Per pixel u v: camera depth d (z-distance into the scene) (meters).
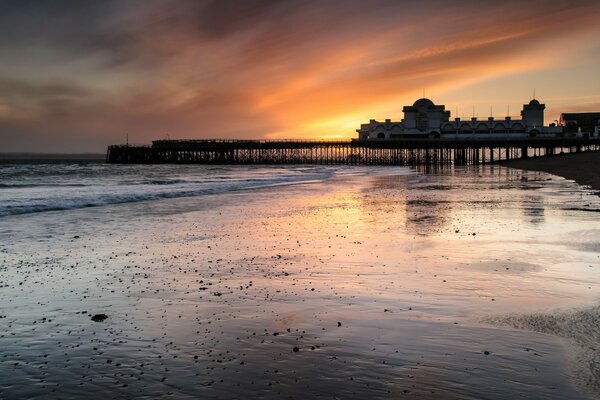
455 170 77.50
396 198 30.95
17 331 7.93
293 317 8.51
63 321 8.42
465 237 16.30
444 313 8.61
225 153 117.75
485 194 32.66
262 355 6.88
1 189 37.12
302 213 23.66
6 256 13.76
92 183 46.16
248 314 8.70
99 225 19.75
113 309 9.08
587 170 55.91
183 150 116.88
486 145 104.44
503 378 6.07
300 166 106.81
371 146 107.75
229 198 32.03
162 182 47.94
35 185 42.91
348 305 9.15
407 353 6.89
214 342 7.39
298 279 11.10
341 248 14.71
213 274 11.66
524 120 112.31
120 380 6.17
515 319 8.23
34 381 6.16
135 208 26.05
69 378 6.24
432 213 22.86
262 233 17.69
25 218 21.66
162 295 9.94
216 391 5.84
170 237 16.94
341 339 7.45
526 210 23.31
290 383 6.02
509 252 13.77
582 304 9.03
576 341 7.23
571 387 5.83
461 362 6.55
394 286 10.41
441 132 113.56
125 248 14.98
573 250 13.93
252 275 11.52
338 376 6.20
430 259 13.00
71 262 13.02
